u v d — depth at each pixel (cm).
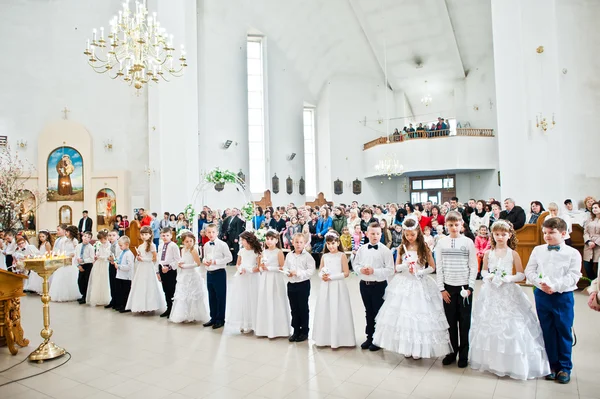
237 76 1877
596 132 998
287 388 395
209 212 1356
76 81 1698
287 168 2141
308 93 2316
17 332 536
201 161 1717
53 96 1677
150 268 714
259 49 2030
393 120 2416
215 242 629
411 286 451
